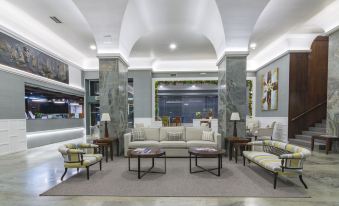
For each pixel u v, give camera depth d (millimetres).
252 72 10406
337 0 4750
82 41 7566
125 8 4637
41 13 5398
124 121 6453
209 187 3354
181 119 10391
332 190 3207
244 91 5773
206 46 8125
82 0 4359
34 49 6785
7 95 5797
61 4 4969
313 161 4875
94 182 3604
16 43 6004
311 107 7641
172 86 11078
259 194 3076
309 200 2877
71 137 9344
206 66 10539
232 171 4230
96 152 5020
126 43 6133
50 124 7773
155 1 4828
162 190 3236
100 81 5945
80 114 10469
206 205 2752
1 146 5648
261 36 7117
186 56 9656
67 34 6867
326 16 5562
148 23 6020
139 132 5879
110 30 5285
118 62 5887
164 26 6230
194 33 6801
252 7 4574
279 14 5430
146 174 4059
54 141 8109
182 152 5434
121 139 6086
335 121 5727
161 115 11125
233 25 5109
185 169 4383
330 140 5562
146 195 3061
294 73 7574
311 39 7316
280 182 3570
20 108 6277
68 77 9031
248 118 9984
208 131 5883
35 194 3104
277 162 3535
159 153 3994
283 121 7926
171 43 7750
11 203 2814
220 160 4402
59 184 3510
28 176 3947
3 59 5586
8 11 5289
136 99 10516
